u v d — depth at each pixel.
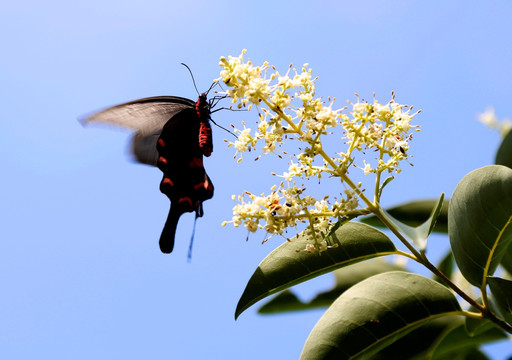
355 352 0.50
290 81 0.51
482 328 0.52
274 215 0.51
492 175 0.50
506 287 0.50
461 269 0.51
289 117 0.51
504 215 0.50
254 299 0.53
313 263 0.53
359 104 0.51
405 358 0.53
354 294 0.51
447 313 0.51
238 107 0.51
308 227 0.51
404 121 0.51
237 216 0.51
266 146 0.51
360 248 0.53
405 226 0.51
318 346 0.50
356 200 0.51
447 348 0.53
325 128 0.51
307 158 0.51
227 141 0.52
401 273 0.51
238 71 0.51
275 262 0.53
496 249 0.50
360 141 0.51
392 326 0.51
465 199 0.51
